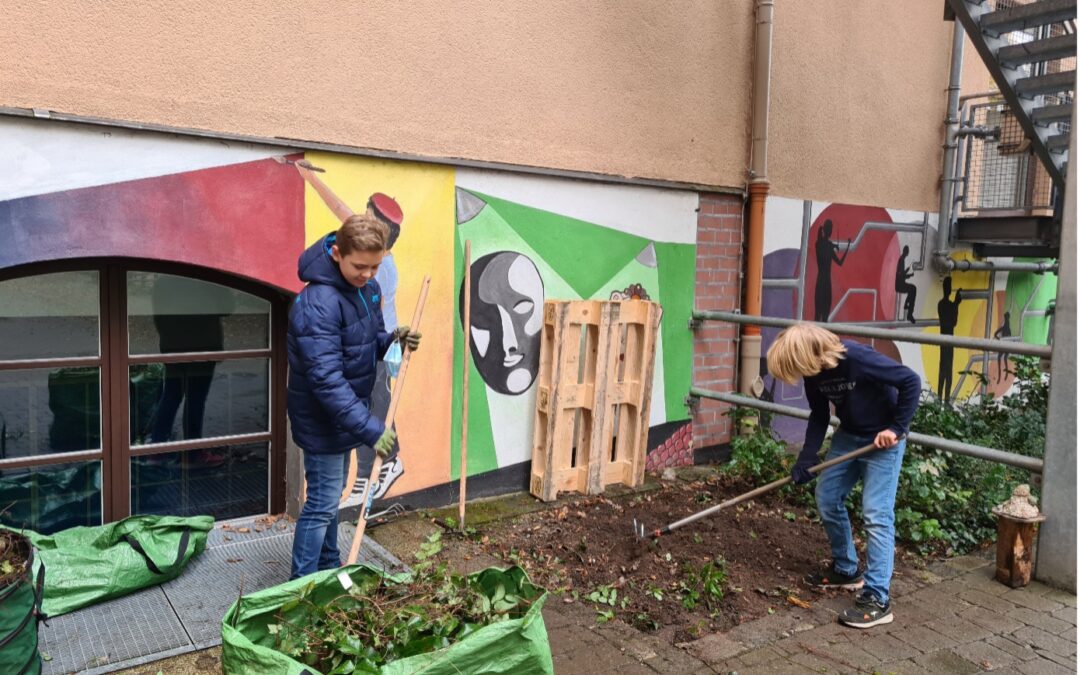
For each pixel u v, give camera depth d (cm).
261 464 449
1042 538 417
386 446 308
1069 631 366
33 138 344
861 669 327
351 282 316
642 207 564
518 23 483
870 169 727
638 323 541
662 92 563
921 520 470
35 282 374
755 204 623
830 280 709
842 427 395
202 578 369
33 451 383
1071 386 405
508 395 511
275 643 243
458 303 480
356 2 420
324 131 418
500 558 418
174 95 373
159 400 414
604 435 529
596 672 316
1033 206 775
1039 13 598
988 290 878
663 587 396
